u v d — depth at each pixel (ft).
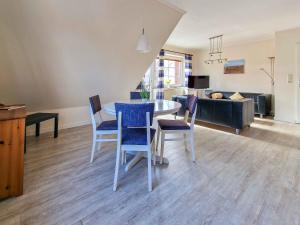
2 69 9.24
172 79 23.99
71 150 9.93
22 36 8.41
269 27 15.57
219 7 11.42
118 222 4.93
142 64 15.16
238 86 23.09
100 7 9.21
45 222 4.91
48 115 11.63
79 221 4.95
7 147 5.64
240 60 22.67
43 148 10.18
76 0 8.39
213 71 25.04
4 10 7.23
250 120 14.61
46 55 9.87
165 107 8.30
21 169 5.96
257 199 5.85
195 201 5.77
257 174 7.40
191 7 11.37
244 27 15.48
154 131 7.61
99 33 10.50
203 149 10.12
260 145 10.74
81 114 15.84
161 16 11.68
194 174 7.41
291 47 16.11
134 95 12.00
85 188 6.46
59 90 12.60
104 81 14.29
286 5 11.25
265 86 21.09
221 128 14.58
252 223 4.88
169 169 7.84
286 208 5.43
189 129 8.48
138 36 12.15
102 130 8.37
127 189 6.41
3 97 10.77
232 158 8.93
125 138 6.64
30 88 11.20
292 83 16.31
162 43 14.19
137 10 10.41
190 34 17.65
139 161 8.66
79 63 11.53
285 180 6.95
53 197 5.93
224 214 5.21
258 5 11.19
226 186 6.57
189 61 25.59
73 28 9.45
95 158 8.94
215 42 21.11
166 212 5.30
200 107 15.44
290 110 16.63
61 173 7.47
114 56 12.69
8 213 5.21
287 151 9.80
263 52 20.93
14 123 5.72
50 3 7.95
